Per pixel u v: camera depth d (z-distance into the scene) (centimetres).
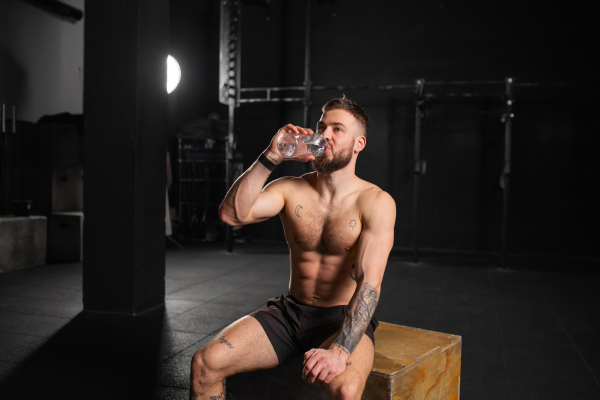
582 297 462
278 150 169
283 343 177
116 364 274
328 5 786
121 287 371
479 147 730
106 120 369
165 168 403
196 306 403
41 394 234
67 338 315
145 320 358
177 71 766
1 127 593
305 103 666
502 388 253
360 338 152
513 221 721
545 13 704
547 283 523
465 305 427
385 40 766
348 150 172
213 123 776
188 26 849
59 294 426
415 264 629
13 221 526
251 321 176
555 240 707
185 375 261
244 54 830
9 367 266
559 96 702
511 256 701
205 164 820
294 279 187
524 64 714
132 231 367
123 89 366
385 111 766
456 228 742
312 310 178
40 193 607
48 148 605
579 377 269
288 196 185
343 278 179
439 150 745
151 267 389
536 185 712
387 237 166
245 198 172
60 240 591
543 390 251
